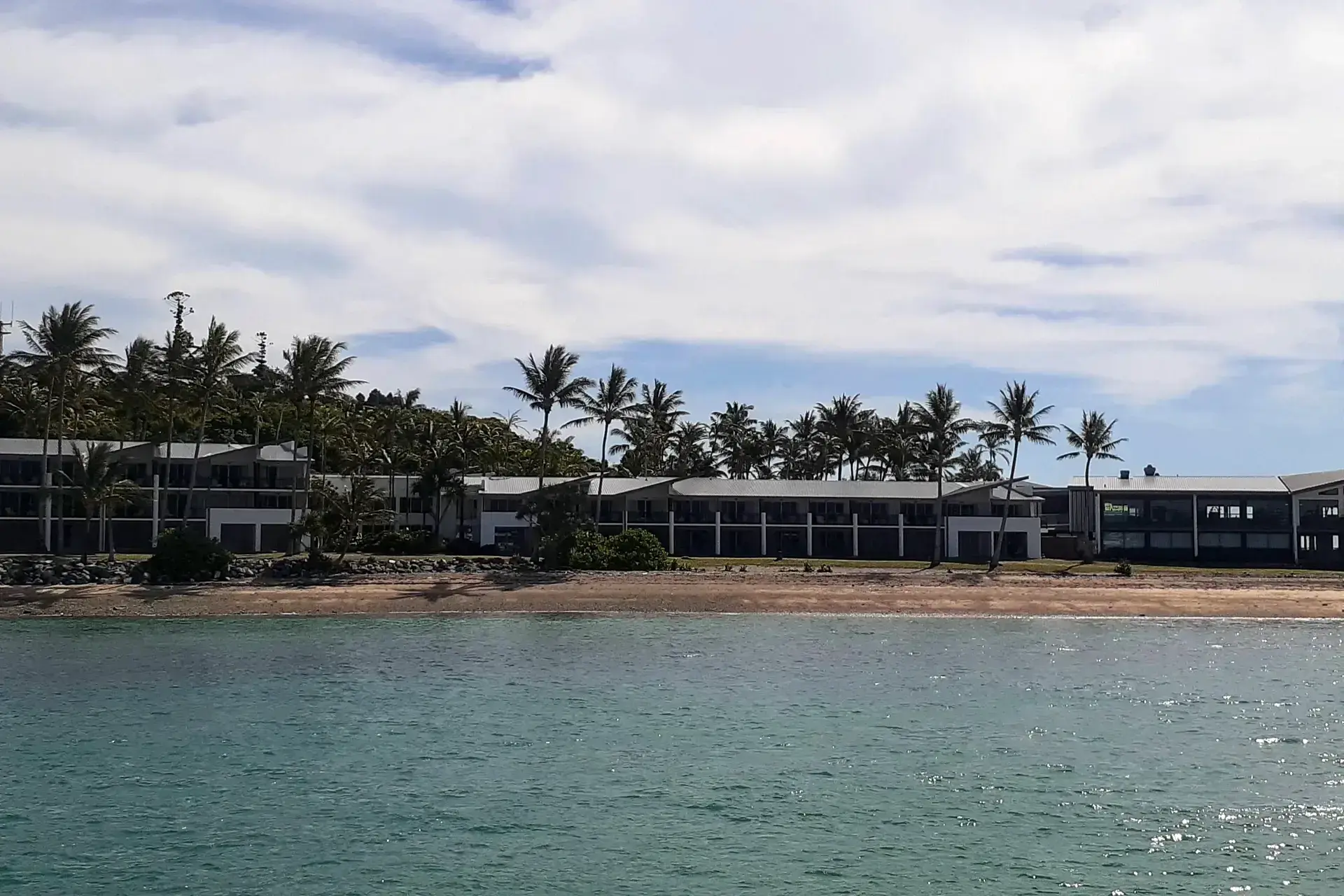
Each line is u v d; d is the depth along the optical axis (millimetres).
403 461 116062
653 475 141250
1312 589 82688
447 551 102938
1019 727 37969
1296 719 39562
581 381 96500
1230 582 85500
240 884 23422
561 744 35438
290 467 105625
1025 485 130875
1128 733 37125
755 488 113938
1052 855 25047
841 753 34188
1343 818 27719
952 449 103375
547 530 89125
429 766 32625
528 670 50375
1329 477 117188
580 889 23172
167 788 30375
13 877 23734
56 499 96062
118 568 79375
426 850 25469
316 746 35250
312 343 100062
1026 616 75125
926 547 112938
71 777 31406
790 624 69375
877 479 142125
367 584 79938
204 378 91125
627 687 45906
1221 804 28859
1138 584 83750
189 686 45906
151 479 100188
